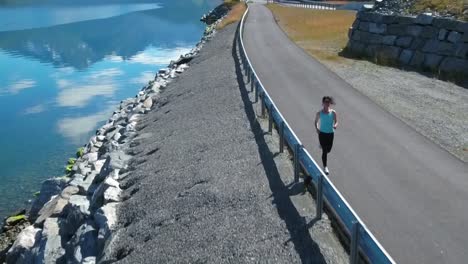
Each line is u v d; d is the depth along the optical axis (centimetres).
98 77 4775
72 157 2588
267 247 958
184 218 1186
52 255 1359
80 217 1456
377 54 3011
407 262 877
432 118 1739
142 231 1212
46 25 8431
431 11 2808
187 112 2255
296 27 5247
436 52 2595
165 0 14450
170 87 3238
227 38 4666
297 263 890
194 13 11419
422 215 1036
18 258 1448
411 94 2102
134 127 2433
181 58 4578
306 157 1112
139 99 3173
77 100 3862
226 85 2483
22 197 2094
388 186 1177
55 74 4897
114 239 1223
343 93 2147
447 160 1340
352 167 1296
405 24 2892
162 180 1466
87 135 2981
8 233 1714
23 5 11488
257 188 1213
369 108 1881
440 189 1159
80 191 1698
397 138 1523
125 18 9812
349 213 841
